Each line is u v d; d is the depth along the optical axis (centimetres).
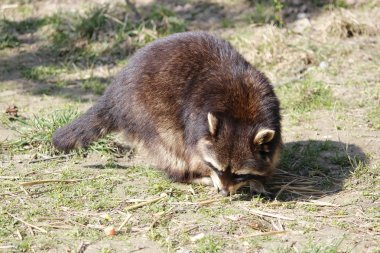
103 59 1253
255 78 790
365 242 657
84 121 861
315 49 1223
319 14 1332
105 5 1380
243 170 736
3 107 1053
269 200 760
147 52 842
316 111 1037
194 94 787
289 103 1057
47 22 1354
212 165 746
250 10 1355
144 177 825
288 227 691
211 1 1386
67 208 730
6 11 1397
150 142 822
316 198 767
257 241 660
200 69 802
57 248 648
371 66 1174
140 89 820
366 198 759
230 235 674
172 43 836
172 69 809
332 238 664
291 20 1321
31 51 1284
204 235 669
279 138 780
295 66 1184
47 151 891
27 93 1121
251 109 758
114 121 859
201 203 747
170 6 1377
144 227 692
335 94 1088
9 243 655
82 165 857
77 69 1218
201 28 1313
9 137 937
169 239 662
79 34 1296
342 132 955
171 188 793
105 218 707
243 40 1248
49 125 930
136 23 1320
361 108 1039
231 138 736
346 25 1267
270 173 776
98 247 650
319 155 884
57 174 822
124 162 877
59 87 1150
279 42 1223
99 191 777
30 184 787
